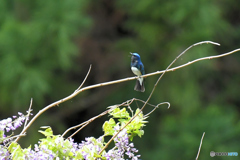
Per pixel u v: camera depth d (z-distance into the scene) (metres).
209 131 13.06
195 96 14.74
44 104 14.82
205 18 14.50
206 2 14.65
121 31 17.25
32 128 13.68
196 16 14.59
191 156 12.55
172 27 15.45
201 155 12.51
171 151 13.01
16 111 13.79
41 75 13.02
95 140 4.04
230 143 12.73
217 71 17.34
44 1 13.59
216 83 17.42
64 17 13.35
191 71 14.96
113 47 16.64
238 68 17.59
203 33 14.68
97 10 17.08
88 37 16.67
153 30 15.29
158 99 15.28
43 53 13.21
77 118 16.33
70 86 15.31
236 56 17.72
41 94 12.98
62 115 15.77
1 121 3.78
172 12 14.74
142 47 15.75
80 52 15.95
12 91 13.04
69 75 16.09
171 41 15.30
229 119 13.36
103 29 17.08
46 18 13.33
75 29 13.62
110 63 16.62
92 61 16.70
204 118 13.54
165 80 15.20
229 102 17.38
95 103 16.64
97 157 3.91
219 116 13.61
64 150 3.85
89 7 16.83
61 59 13.11
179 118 14.13
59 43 13.09
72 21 13.48
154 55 15.72
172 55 15.05
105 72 16.70
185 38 14.88
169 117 14.07
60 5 13.45
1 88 12.98
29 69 12.95
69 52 13.38
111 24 17.16
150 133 15.28
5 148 3.76
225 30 15.26
